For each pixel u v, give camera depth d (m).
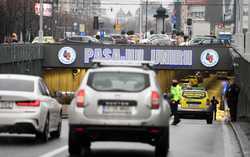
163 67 136.38
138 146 40.72
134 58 135.88
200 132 54.41
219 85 143.00
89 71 33.41
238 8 142.25
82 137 33.06
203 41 173.62
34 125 39.28
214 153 38.22
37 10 175.00
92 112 32.41
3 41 181.62
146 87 32.88
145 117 32.47
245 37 126.00
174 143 43.78
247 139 44.75
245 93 78.94
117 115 32.38
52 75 138.88
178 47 135.75
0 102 39.09
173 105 65.06
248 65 76.69
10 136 45.78
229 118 72.00
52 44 134.38
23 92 39.56
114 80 32.97
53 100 43.34
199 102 88.12
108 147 39.78
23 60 111.81
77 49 135.25
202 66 135.50
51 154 35.31
